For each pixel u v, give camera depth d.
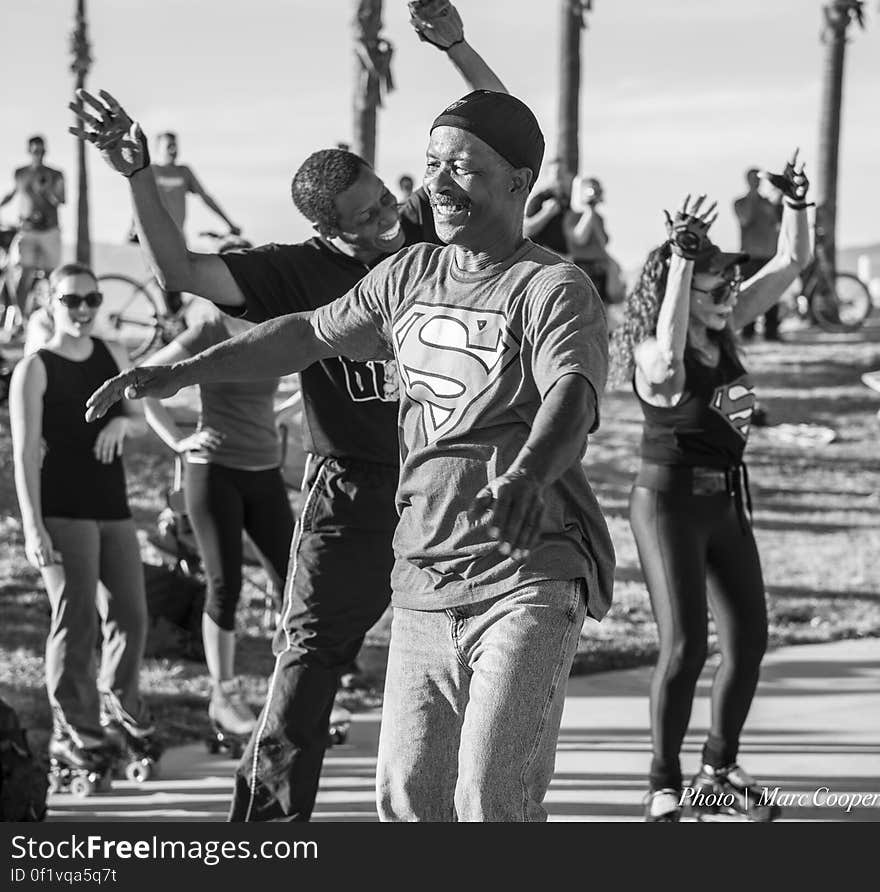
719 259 5.49
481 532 3.40
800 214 5.95
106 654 6.35
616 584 10.66
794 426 17.25
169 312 15.86
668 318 5.41
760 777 6.15
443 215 3.49
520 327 3.39
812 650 8.87
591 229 16.27
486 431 3.41
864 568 11.51
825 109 27.56
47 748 6.49
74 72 27.41
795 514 13.65
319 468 4.92
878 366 20.78
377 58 22.02
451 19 4.90
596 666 8.43
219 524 6.60
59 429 6.16
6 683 7.60
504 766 3.27
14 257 18.44
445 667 3.50
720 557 5.61
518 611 3.35
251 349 3.81
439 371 3.46
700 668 5.55
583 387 3.19
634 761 6.47
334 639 4.84
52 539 6.15
